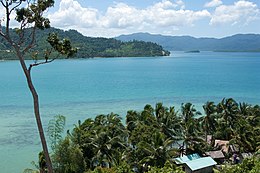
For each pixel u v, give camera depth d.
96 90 161.88
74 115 108.81
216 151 68.19
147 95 147.88
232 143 69.81
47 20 26.92
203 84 184.25
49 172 29.16
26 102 129.75
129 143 62.91
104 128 60.94
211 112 78.81
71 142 58.97
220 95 147.88
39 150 75.50
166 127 65.75
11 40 26.52
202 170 59.78
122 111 115.75
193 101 133.88
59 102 130.50
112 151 57.69
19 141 81.19
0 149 75.81
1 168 66.00
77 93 152.50
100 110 116.81
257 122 79.38
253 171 20.61
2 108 118.75
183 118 75.38
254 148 69.19
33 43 27.19
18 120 101.06
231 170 23.05
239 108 87.31
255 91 157.50
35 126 94.00
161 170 23.17
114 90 162.25
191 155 62.81
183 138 64.94
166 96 145.88
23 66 27.23
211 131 78.81
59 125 75.25
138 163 54.25
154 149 54.44
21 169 65.69
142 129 64.44
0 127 93.06
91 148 58.44
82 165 55.25
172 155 56.16
